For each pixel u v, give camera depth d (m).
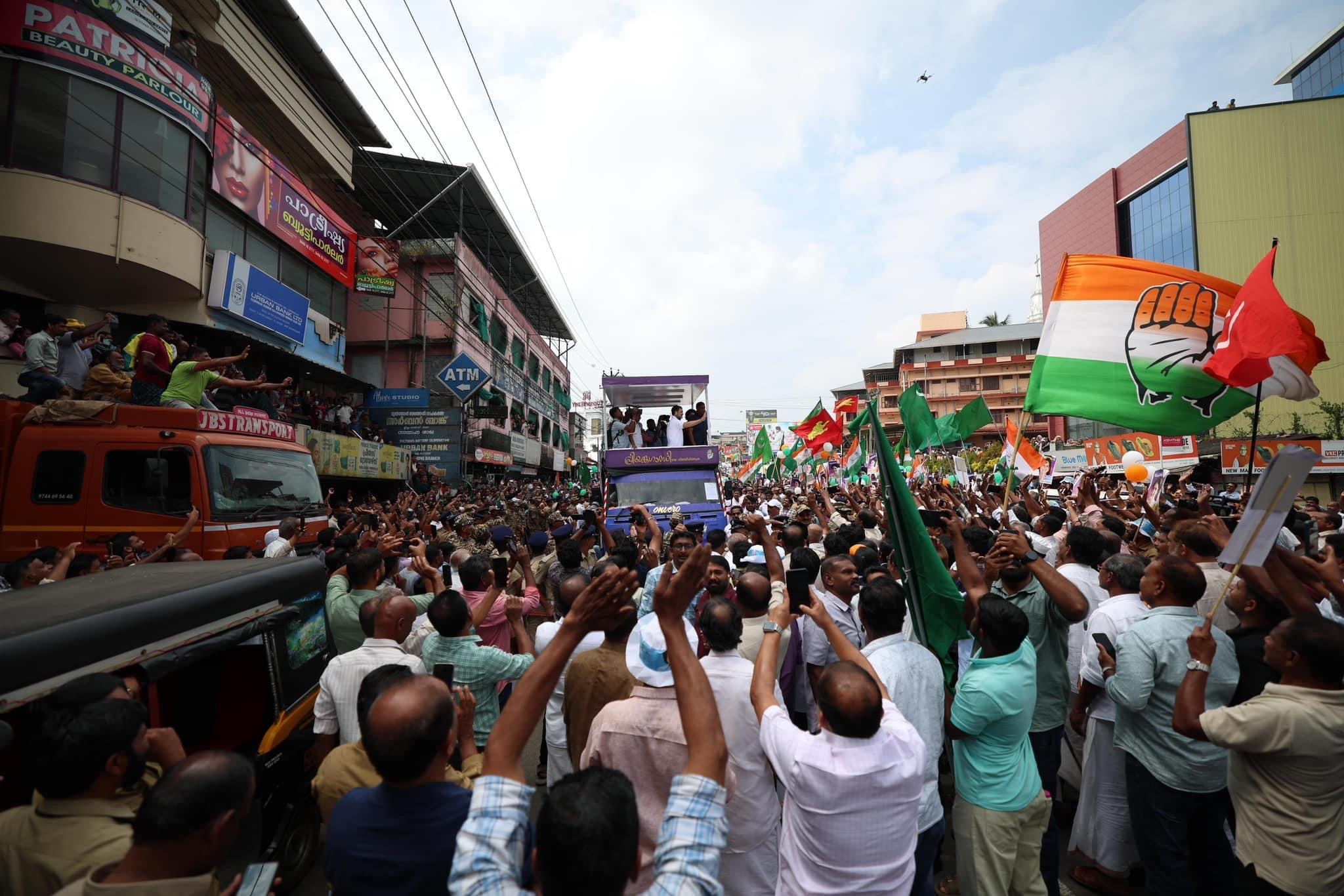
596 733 2.70
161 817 1.70
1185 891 3.30
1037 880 3.22
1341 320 41.47
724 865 2.86
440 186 29.31
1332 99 42.88
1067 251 66.69
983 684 3.13
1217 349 5.09
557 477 55.56
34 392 8.03
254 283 17.36
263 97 19.88
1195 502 7.43
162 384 9.47
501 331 37.56
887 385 77.50
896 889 2.40
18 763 2.83
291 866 3.85
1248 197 43.59
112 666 2.52
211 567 3.78
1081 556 5.06
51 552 5.55
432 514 10.43
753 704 2.74
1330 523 8.19
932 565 3.62
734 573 5.86
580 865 1.40
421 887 1.86
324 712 3.48
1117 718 3.67
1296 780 2.61
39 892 1.94
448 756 2.04
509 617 4.22
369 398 26.80
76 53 12.69
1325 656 2.59
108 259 13.13
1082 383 5.72
